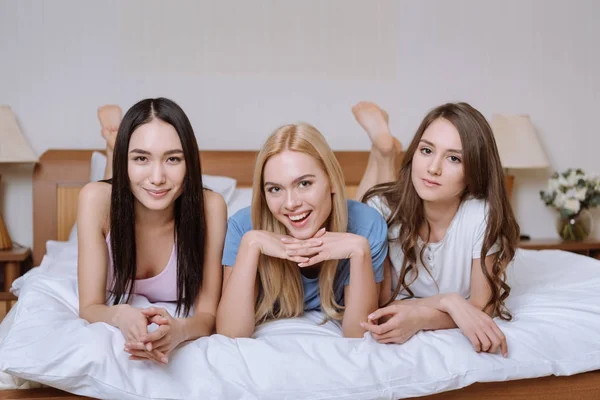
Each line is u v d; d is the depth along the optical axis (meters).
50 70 2.95
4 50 2.91
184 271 1.58
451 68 3.36
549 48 3.50
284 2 3.14
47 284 1.72
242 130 3.13
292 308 1.58
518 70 3.46
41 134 2.96
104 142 3.01
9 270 2.71
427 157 1.55
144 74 3.03
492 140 1.58
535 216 3.55
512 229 1.62
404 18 3.28
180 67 3.05
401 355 1.30
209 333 1.50
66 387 1.18
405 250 1.66
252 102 3.13
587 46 3.55
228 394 1.17
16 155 2.74
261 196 1.48
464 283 1.70
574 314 1.54
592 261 2.11
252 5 3.11
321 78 3.20
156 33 3.03
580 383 1.39
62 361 1.17
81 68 2.97
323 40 3.19
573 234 3.29
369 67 3.25
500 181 1.59
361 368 1.24
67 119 2.97
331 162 1.43
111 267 1.65
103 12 2.98
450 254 1.66
